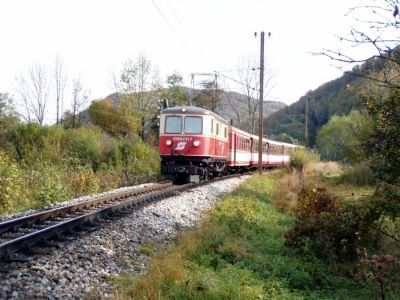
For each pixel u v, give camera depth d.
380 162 7.17
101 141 29.64
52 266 6.24
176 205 13.21
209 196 15.99
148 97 48.91
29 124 28.77
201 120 19.23
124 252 7.70
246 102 52.66
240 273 6.91
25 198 14.54
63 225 8.34
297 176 21.69
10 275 5.66
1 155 16.92
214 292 5.76
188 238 8.63
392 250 8.66
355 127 21.22
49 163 23.14
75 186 17.86
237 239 9.39
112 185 20.92
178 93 50.31
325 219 8.95
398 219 9.73
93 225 9.24
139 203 12.67
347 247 8.52
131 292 5.59
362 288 7.33
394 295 6.73
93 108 48.50
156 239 9.03
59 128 29.52
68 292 5.41
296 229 9.20
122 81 48.44
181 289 5.74
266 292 6.33
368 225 8.09
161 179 25.44
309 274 7.72
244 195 16.02
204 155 19.23
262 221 11.75
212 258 7.75
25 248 7.00
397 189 7.31
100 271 6.41
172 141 19.30
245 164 30.52
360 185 19.95
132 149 29.12
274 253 8.90
